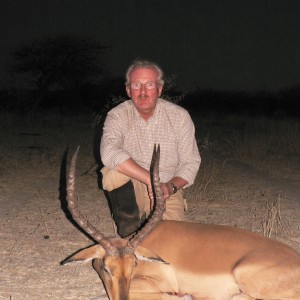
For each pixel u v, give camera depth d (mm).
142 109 2713
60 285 2609
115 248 2254
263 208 3939
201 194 4234
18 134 8383
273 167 5656
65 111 12930
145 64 2695
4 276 2688
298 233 3352
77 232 3336
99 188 4492
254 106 15789
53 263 2857
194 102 15812
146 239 2492
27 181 4734
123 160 2666
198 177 4816
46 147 6816
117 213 2875
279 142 7133
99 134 6570
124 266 2230
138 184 2875
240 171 5395
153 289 2467
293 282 2316
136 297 2469
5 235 3254
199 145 6387
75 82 14086
